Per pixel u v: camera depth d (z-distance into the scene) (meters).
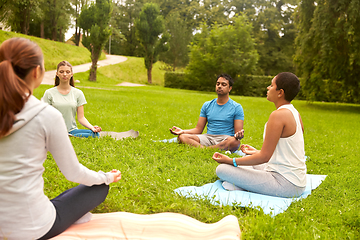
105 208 2.67
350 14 15.99
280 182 2.97
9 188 1.56
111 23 60.03
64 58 35.47
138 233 2.09
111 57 45.88
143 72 41.34
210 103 5.54
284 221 2.48
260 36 45.41
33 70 1.59
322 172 4.44
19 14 35.88
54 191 2.94
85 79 30.30
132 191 3.02
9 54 1.53
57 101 5.00
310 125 10.12
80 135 5.12
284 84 2.90
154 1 59.19
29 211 1.63
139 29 36.97
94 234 1.99
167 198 2.86
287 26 45.59
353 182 3.83
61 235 1.90
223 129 5.35
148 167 3.88
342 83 18.81
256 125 9.05
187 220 2.36
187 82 36.25
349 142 7.16
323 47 16.98
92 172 1.96
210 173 3.77
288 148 2.94
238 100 20.58
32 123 1.56
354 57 17.05
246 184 3.04
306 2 18.48
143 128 7.03
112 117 8.19
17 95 1.47
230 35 31.50
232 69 31.05
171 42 47.47
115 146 4.78
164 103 13.64
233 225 2.19
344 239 2.36
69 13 48.78
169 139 5.83
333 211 2.81
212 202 2.83
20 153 1.56
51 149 1.68
